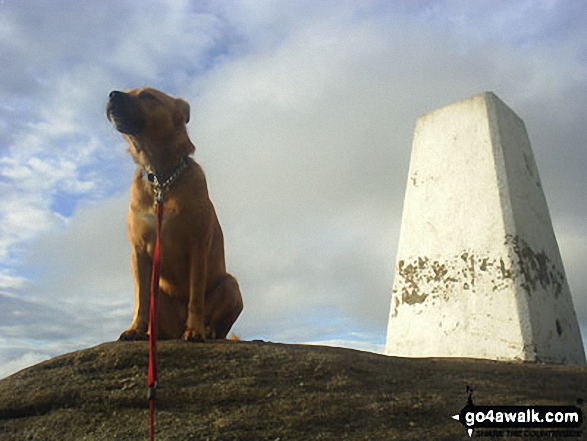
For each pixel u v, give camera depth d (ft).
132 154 6.05
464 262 8.38
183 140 5.93
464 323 8.09
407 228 9.35
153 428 4.30
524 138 9.52
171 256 5.93
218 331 6.73
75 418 4.75
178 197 5.74
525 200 8.68
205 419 4.69
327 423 4.73
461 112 9.24
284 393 4.99
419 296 8.78
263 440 4.49
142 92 5.78
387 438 4.64
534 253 8.35
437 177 9.18
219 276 6.63
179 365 5.20
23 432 4.65
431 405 5.10
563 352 8.07
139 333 5.79
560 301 8.58
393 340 8.96
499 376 5.85
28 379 5.11
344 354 5.75
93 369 5.18
